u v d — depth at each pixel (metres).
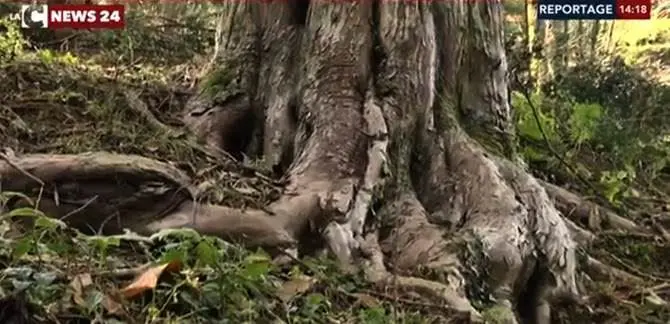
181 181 4.92
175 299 3.91
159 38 10.05
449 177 5.77
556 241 5.62
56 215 4.72
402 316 4.45
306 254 5.03
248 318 3.99
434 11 6.27
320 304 4.39
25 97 6.14
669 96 11.64
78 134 5.63
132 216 4.81
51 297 3.70
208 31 10.77
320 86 5.89
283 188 5.31
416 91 5.92
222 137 6.16
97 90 6.52
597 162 9.08
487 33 6.45
